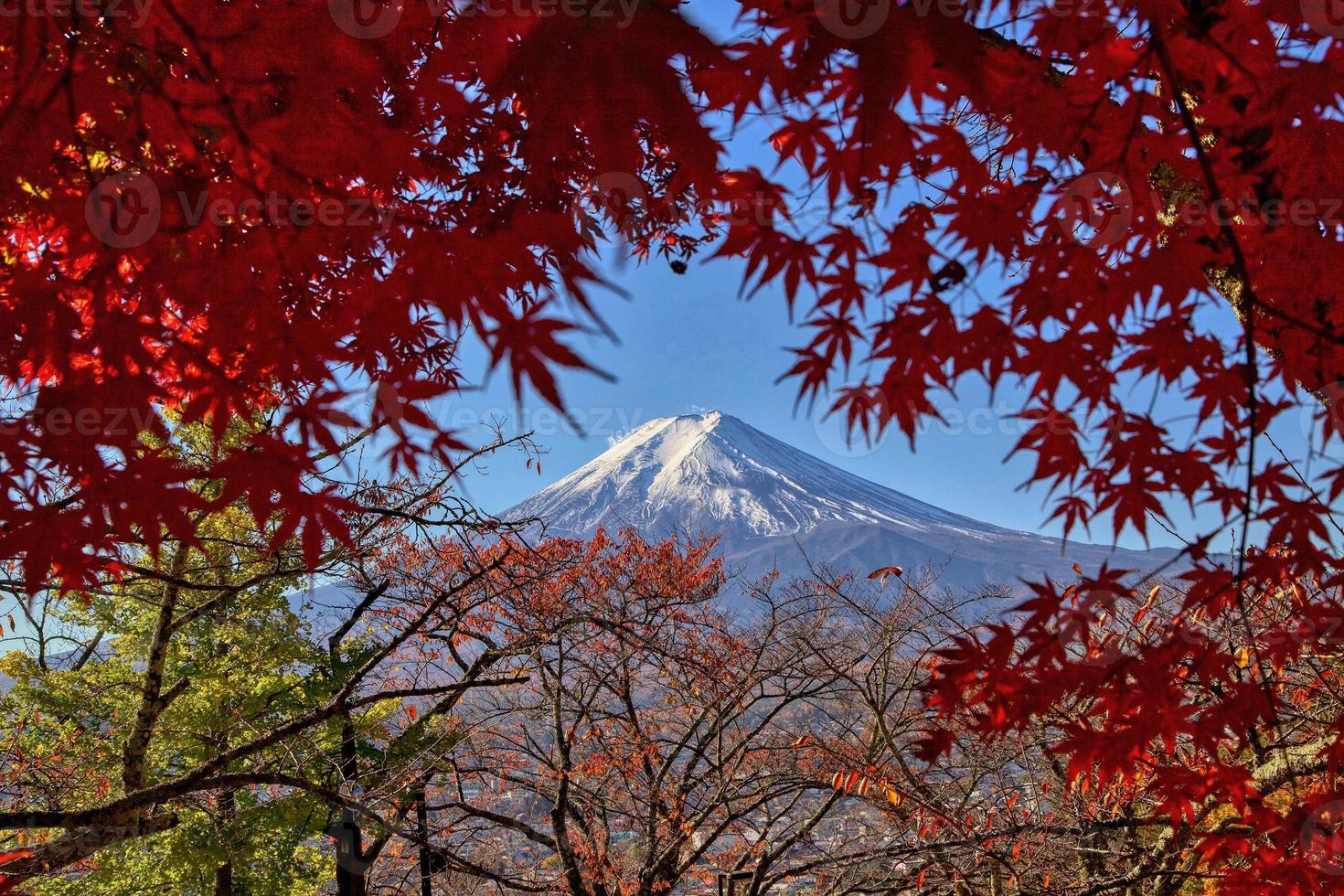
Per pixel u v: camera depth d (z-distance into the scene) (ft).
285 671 40.47
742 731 33.37
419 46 4.54
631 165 3.17
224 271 4.53
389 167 4.85
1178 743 13.42
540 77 3.00
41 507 4.45
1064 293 5.86
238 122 4.46
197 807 19.22
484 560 20.94
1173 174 5.80
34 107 4.27
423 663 26.22
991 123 5.90
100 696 34.04
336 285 5.25
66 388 4.19
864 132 3.36
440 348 8.04
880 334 5.79
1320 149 5.21
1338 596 7.41
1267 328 6.50
